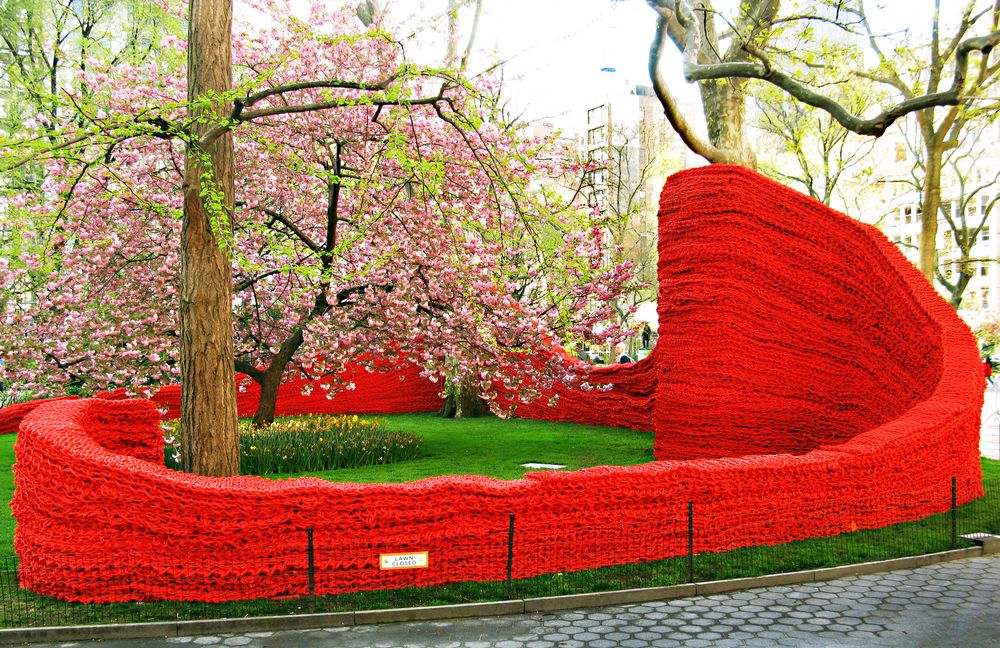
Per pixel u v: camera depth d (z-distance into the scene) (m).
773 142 29.14
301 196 15.22
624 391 20.89
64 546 7.08
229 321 9.81
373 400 25.70
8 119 18.53
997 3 15.64
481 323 13.23
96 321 14.05
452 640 6.30
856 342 13.33
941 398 11.52
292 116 13.64
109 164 11.94
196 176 9.39
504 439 18.30
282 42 13.35
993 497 11.64
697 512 8.66
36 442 7.62
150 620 6.57
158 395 20.91
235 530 7.20
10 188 13.88
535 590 7.41
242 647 6.13
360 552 7.39
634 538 8.32
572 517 8.09
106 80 13.57
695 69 11.37
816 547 8.90
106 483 7.18
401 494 7.57
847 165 28.41
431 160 12.41
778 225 13.55
